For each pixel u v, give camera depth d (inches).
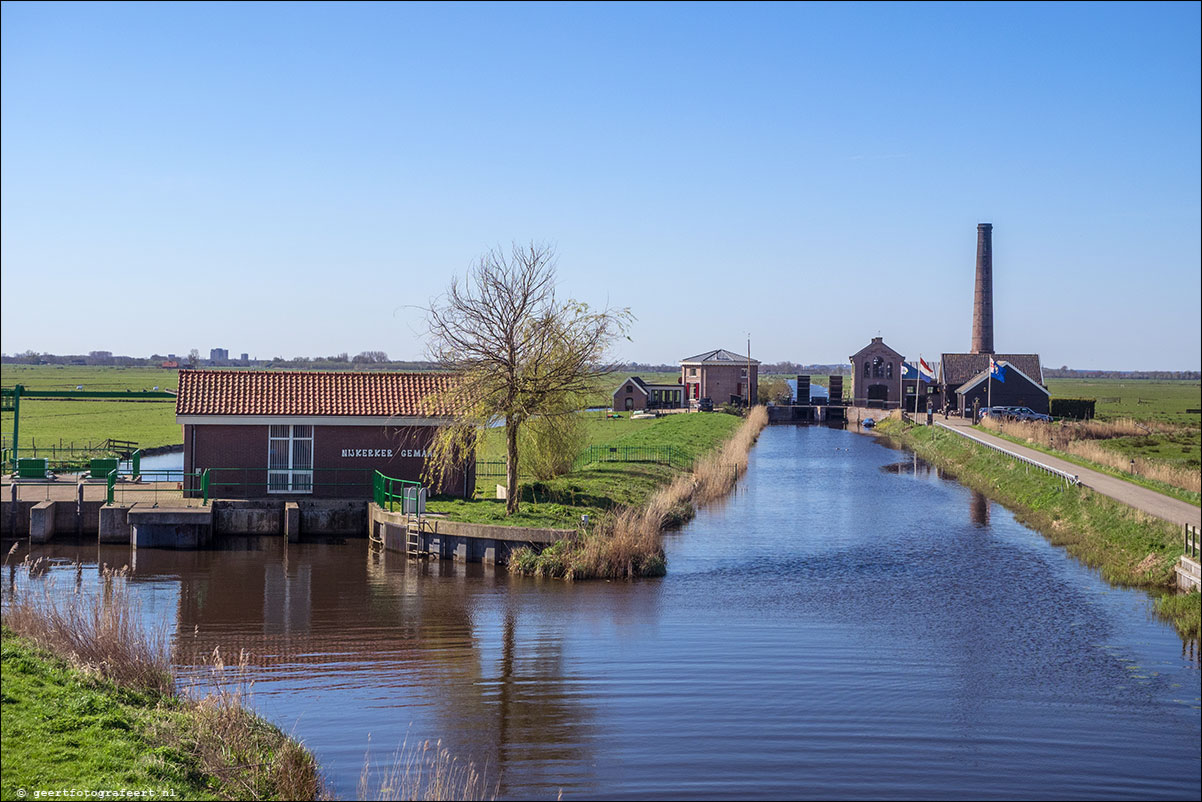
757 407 4466.0
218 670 741.9
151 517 1242.6
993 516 1608.0
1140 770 590.9
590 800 539.8
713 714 669.3
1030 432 2655.0
